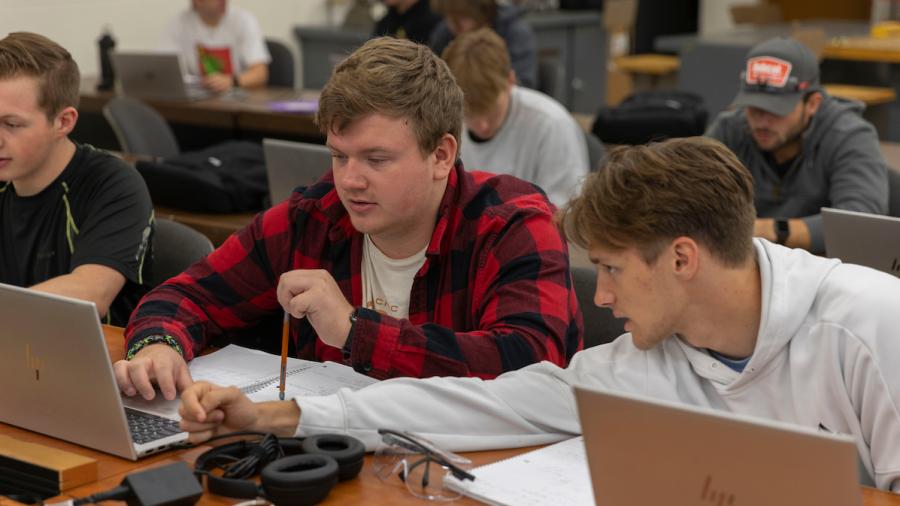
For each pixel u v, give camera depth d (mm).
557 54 7199
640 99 4844
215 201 3324
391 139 1619
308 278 1616
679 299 1359
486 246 1774
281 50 5789
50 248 2225
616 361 1525
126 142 4031
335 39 6648
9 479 1373
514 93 3395
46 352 1453
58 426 1499
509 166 3371
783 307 1389
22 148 2119
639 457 1112
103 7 5715
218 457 1392
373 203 1655
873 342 1358
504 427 1497
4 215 2256
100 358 1393
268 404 1480
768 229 2869
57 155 2213
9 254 2258
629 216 1312
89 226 2189
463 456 1465
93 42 5691
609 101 7555
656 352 1512
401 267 1826
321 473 1293
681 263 1332
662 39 6906
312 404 1471
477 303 1780
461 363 1615
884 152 3650
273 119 4555
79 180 2227
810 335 1405
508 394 1508
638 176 1317
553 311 1701
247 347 2064
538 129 3336
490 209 1784
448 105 1685
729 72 6051
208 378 1710
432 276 1806
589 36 7410
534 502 1289
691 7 9109
